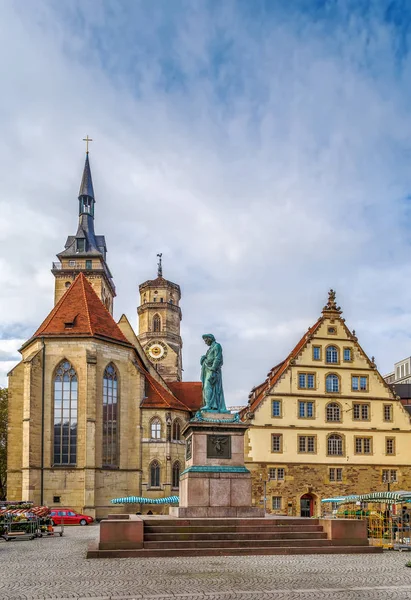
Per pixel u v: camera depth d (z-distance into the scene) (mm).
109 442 68250
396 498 35312
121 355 70812
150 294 118938
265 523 27703
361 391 68438
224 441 30797
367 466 66688
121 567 21703
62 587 17922
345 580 19141
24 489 62938
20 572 20953
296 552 25562
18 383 68875
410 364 147375
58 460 64938
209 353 32969
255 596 16703
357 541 26750
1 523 36438
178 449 72062
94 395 65688
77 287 73312
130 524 25516
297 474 65188
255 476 64312
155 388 74375
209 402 32031
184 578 19344
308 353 68250
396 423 68312
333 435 66875
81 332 67062
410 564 22156
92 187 118375
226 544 25750
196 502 29656
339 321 69688
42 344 66688
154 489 69062
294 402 66750
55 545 32156
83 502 63344
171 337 117562
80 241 110750
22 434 67062
